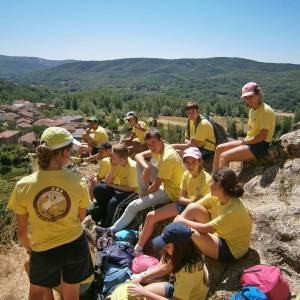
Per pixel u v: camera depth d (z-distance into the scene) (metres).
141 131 9.18
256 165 6.10
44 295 3.49
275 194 5.34
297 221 4.48
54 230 3.07
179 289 3.28
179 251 3.28
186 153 4.72
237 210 3.85
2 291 4.77
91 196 6.55
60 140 3.02
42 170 3.06
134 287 3.52
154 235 5.00
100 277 4.21
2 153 62.25
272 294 3.28
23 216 3.08
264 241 4.34
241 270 3.90
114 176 5.89
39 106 156.00
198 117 6.77
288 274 3.92
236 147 5.68
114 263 4.38
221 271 3.99
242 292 3.26
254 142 5.56
